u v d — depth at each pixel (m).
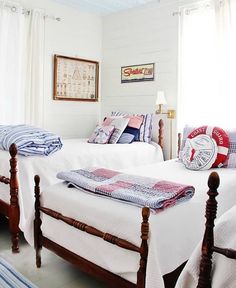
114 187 1.78
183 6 3.67
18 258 2.24
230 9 3.24
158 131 4.01
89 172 2.12
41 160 2.59
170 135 3.91
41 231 2.03
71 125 4.40
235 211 1.25
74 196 1.82
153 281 1.38
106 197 1.73
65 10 4.18
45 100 4.09
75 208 1.75
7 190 2.47
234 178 2.33
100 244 1.63
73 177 1.98
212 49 3.46
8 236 2.62
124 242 1.49
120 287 1.55
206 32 3.49
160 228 1.47
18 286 1.88
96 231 1.61
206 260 1.13
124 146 3.50
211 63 3.47
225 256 1.09
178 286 1.23
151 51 4.09
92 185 1.82
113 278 1.58
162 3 3.93
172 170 2.58
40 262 2.11
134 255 1.48
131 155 3.47
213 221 1.14
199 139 2.76
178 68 3.77
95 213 1.64
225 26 3.27
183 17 3.67
